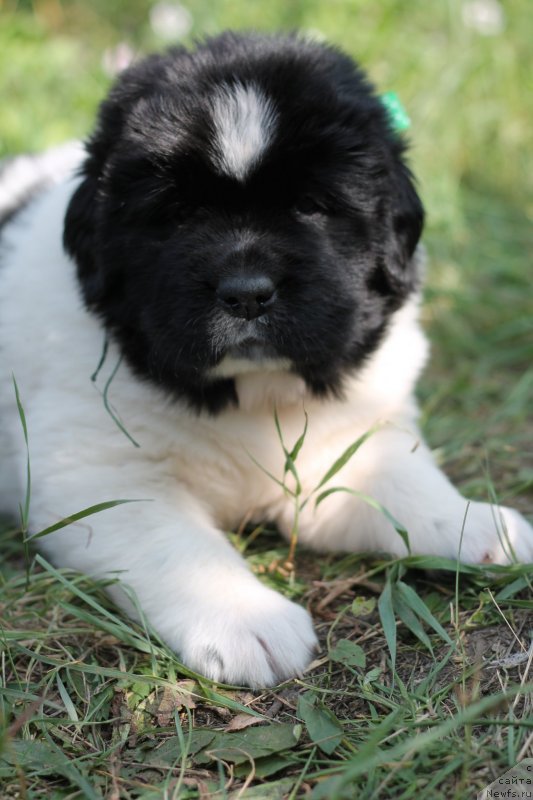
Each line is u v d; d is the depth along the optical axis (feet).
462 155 5.55
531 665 2.87
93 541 3.06
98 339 3.18
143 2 6.70
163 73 3.16
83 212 3.16
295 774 2.75
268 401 3.19
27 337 3.28
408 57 5.74
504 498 3.39
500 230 4.86
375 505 3.04
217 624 2.92
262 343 3.02
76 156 3.72
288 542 3.35
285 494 3.31
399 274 3.20
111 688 2.90
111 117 3.17
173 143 3.02
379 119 3.20
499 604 3.03
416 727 2.77
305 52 3.20
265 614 2.94
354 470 3.26
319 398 3.20
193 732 2.81
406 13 6.06
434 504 3.18
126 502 3.03
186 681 2.92
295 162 3.03
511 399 3.85
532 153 5.56
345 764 2.72
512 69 5.77
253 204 3.05
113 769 2.76
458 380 3.99
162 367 3.08
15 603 3.12
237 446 3.22
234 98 3.03
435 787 2.68
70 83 5.79
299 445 3.07
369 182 3.12
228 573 3.00
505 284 4.50
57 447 3.17
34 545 3.28
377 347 3.23
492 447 3.63
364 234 3.13
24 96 5.64
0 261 3.42
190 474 3.23
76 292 3.24
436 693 2.84
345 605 3.11
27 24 6.36
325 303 3.03
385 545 3.19
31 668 2.93
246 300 2.97
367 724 2.81
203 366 3.04
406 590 3.01
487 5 5.85
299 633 2.94
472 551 3.11
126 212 3.08
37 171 3.70
